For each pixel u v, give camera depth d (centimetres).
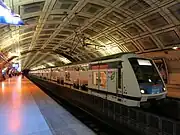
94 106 1518
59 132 705
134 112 1064
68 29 2792
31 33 2792
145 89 1125
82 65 1892
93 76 1619
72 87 2164
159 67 2592
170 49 2277
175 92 2178
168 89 2423
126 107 1127
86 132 713
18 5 1622
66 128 749
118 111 1198
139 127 1021
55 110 1038
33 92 1855
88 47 3750
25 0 1568
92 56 4306
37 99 1397
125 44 2922
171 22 1917
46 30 2777
